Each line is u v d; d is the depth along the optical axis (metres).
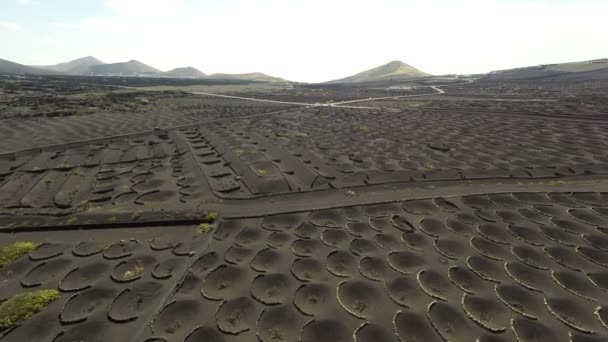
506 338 10.62
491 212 19.05
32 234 16.78
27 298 12.06
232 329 10.99
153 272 13.81
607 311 11.63
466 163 28.52
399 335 10.76
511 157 30.22
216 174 25.56
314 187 23.06
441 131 44.31
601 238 16.22
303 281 13.35
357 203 20.34
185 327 11.06
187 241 16.19
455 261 14.60
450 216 18.62
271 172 26.03
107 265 14.26
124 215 18.55
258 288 12.94
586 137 37.88
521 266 14.21
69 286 12.92
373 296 12.52
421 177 24.83
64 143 36.44
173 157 30.94
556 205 19.89
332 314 11.66
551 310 11.75
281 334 10.84
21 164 28.42
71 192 22.12
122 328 11.01
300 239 16.42
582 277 13.46
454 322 11.27
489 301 12.20
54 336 10.64
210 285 13.07
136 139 38.97
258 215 18.84
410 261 14.62
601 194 21.44
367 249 15.57
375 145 36.09
